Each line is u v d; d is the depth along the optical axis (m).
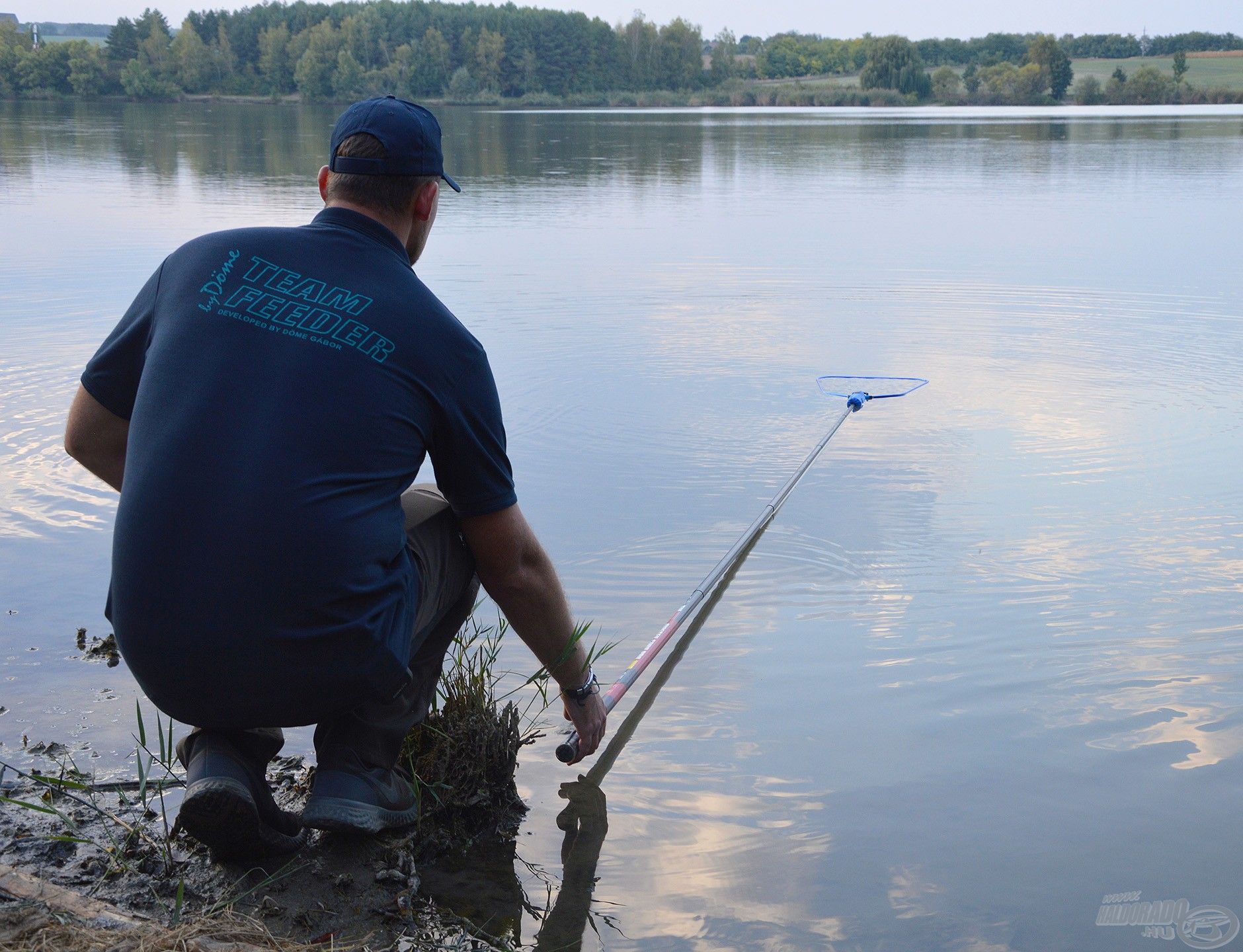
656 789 2.28
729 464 4.53
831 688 2.69
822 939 1.81
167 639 1.74
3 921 1.63
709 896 1.94
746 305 7.77
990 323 7.24
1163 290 8.26
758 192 15.63
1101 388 5.69
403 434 1.87
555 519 3.88
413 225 2.08
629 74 87.12
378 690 1.90
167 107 55.38
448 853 2.08
